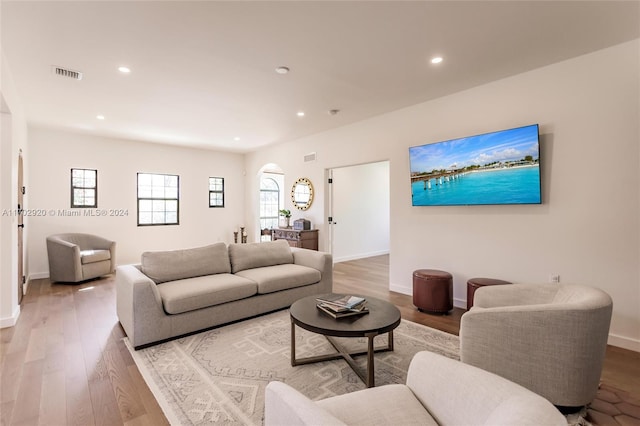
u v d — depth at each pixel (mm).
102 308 3709
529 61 2932
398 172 4359
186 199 7008
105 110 4309
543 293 2256
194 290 2924
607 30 2418
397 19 2260
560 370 1765
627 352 2574
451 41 2572
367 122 4773
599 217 2768
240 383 2145
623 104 2635
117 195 6102
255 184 7570
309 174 5930
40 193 5316
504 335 1859
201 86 3475
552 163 3020
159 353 2562
